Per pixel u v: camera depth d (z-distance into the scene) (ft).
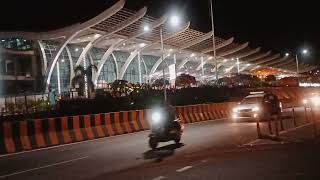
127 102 108.68
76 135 70.38
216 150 49.73
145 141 64.49
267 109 93.66
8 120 82.69
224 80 195.62
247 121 94.68
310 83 291.79
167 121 55.88
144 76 222.69
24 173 41.16
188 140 62.44
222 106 117.60
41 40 156.87
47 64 161.99
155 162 43.70
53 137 66.59
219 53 246.88
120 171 39.32
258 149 47.96
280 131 65.98
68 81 172.35
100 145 62.39
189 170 37.35
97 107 100.32
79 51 177.88
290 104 163.02
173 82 142.31
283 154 42.83
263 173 33.42
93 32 153.28
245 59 290.15
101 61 184.24
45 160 49.75
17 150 60.70
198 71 266.16
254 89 168.45
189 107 103.40
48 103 115.24
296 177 30.96
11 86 158.20
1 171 43.14
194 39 203.51
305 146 47.75
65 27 144.56
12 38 155.22
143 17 159.02
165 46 200.44
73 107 97.04
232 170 35.81
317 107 132.16
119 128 79.61
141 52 208.44
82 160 48.03
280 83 223.92
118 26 153.17
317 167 34.47
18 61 162.40
